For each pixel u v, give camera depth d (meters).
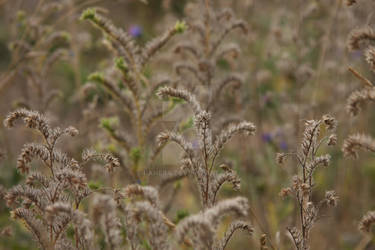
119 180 4.74
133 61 4.00
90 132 5.43
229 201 2.38
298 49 6.56
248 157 6.01
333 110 5.94
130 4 10.33
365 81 3.05
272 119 7.16
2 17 8.27
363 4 3.80
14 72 5.66
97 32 8.55
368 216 2.68
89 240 2.56
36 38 5.77
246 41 6.86
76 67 6.61
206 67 4.64
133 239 2.79
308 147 3.04
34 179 2.89
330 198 3.14
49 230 2.92
